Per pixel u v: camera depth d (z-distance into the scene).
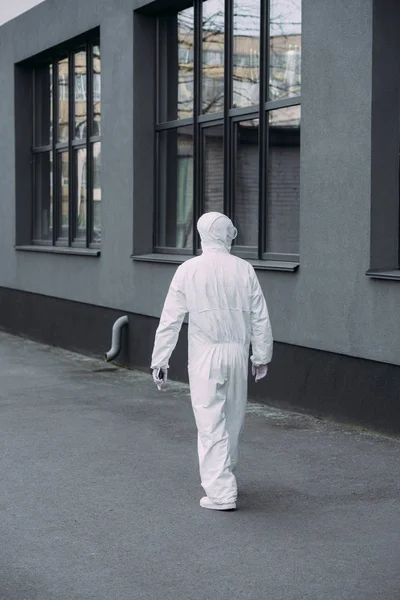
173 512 6.17
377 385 8.35
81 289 14.45
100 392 11.03
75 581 4.94
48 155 16.50
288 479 6.93
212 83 11.31
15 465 7.49
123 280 13.05
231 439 6.36
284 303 9.54
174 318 6.34
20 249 16.72
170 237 12.55
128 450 7.99
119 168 13.08
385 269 8.39
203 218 6.50
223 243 6.48
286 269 9.37
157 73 12.69
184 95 12.04
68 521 6.01
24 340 16.67
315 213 9.02
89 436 8.56
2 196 17.75
